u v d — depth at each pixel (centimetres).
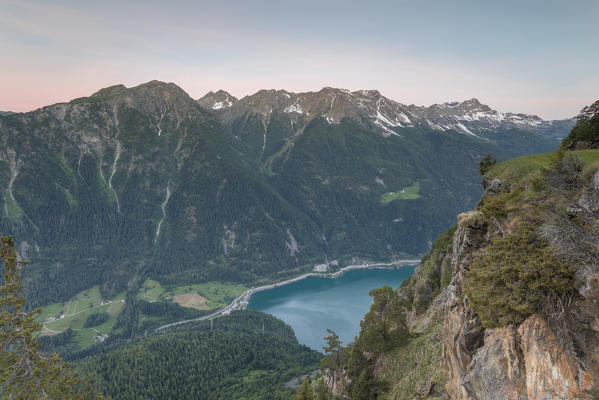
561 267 2122
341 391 7619
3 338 4178
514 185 3344
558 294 2191
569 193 2627
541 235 2386
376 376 6550
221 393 17338
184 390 17738
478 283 2698
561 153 3272
